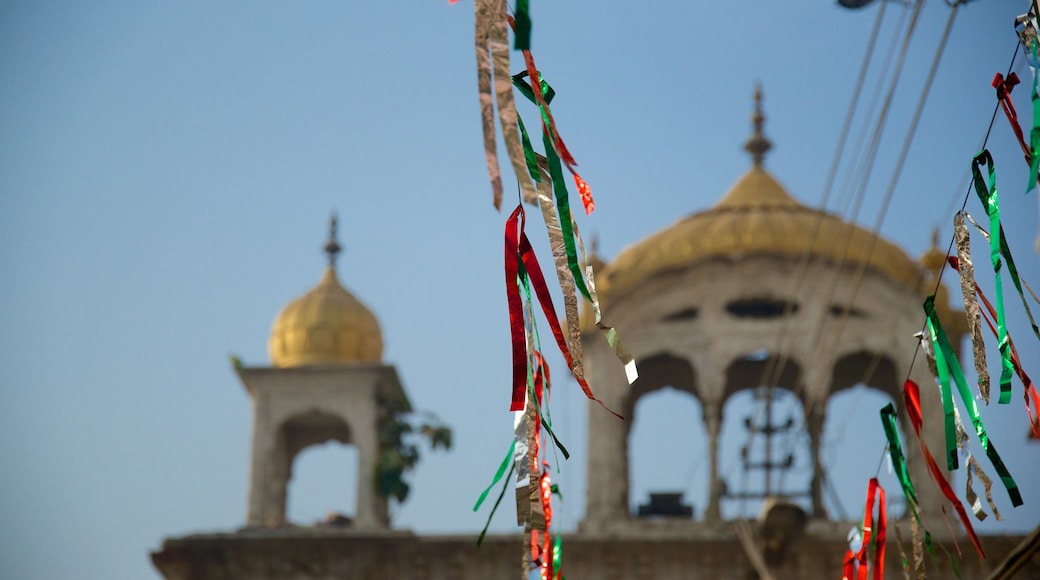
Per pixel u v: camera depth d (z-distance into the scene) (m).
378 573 39.28
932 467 13.34
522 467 10.41
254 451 41.06
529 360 10.62
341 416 41.25
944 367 12.89
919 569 13.70
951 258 12.79
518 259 10.54
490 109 9.67
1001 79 11.78
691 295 40.66
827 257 40.28
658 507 40.16
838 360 40.53
